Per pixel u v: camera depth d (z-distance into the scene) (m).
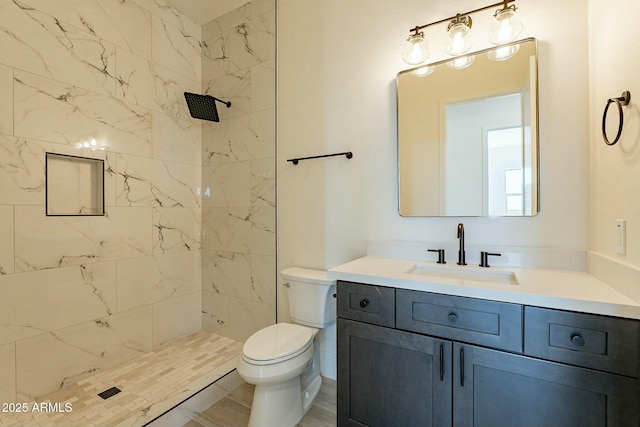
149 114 2.20
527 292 0.96
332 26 1.92
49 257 1.68
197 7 2.34
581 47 1.27
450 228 1.56
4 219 1.52
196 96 2.29
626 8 0.94
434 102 1.60
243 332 2.32
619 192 0.99
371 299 1.26
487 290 1.02
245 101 2.30
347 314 1.32
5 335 1.52
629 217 0.92
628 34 0.93
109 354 1.94
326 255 1.95
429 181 1.62
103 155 1.94
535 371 0.95
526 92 1.38
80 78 1.83
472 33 1.50
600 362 0.86
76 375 1.78
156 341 2.22
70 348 1.76
